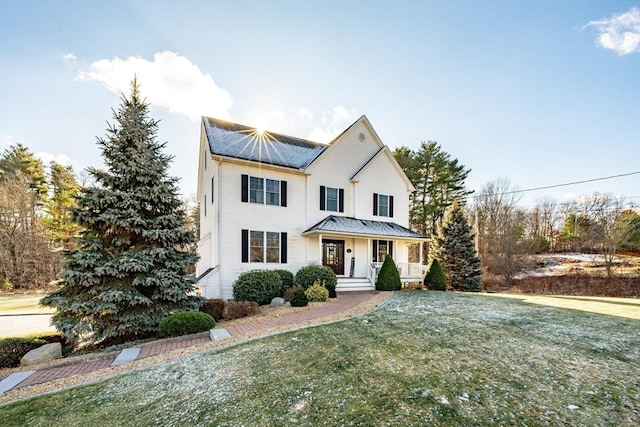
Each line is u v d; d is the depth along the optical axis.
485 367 4.69
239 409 3.76
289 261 14.99
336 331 6.96
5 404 4.54
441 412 3.40
